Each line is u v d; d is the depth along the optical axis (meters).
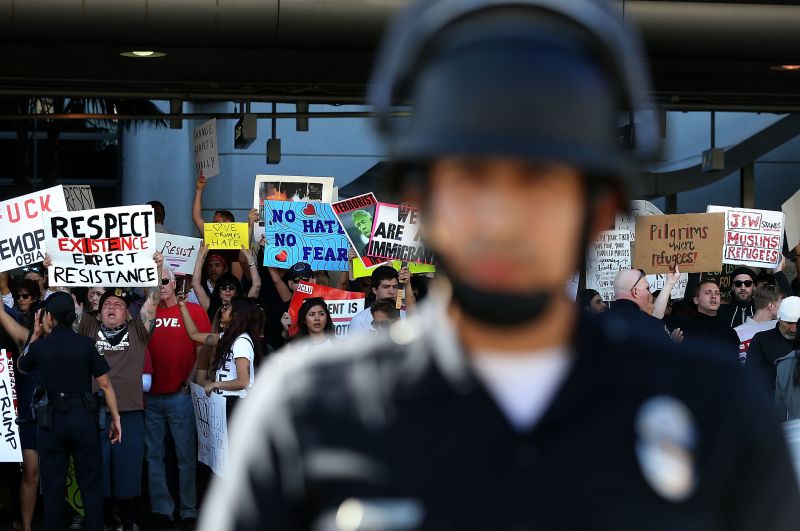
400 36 1.25
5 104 16.34
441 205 1.21
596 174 1.20
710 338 9.88
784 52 9.98
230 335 9.31
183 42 9.52
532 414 1.28
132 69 11.28
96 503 8.88
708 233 10.48
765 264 11.58
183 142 17.44
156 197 17.39
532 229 1.19
